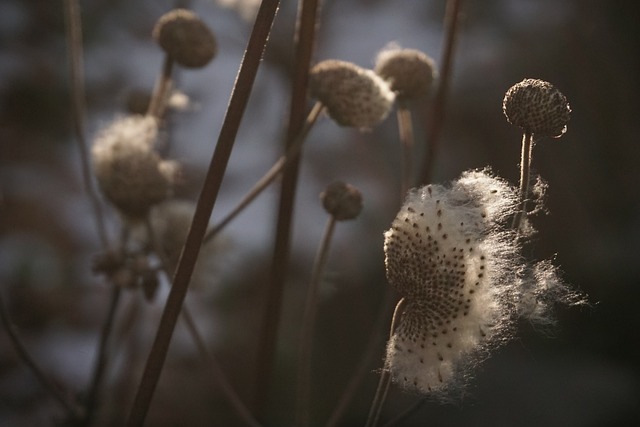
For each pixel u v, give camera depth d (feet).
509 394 2.54
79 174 3.36
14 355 2.47
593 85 3.50
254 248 2.96
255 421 1.12
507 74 3.47
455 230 0.90
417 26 3.58
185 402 2.51
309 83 1.09
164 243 1.19
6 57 3.61
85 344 2.70
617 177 3.34
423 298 0.90
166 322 0.93
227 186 3.20
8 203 3.10
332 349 2.68
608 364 2.76
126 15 3.63
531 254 0.92
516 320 0.91
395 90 1.13
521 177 0.93
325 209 1.09
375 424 0.93
